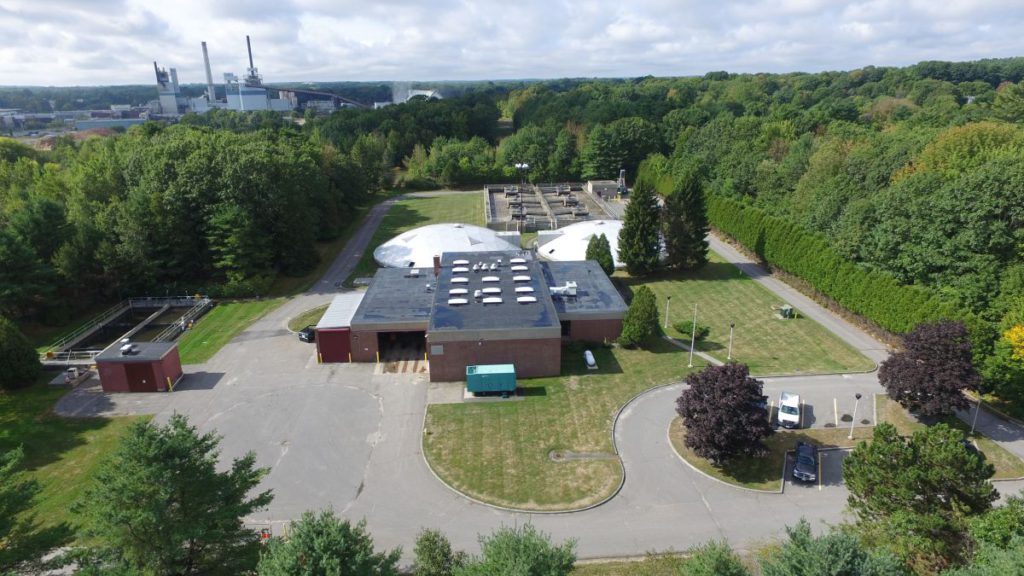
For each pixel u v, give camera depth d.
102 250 63.62
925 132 91.81
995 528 22.86
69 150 119.75
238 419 43.19
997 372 40.97
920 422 41.69
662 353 53.28
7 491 22.95
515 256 70.06
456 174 144.12
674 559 29.41
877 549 23.08
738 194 103.31
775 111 155.25
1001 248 50.03
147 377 47.12
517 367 48.78
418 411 44.00
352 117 183.12
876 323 55.97
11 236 55.69
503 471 37.06
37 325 60.34
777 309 64.12
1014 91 120.56
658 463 37.81
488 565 20.69
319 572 18.48
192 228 71.69
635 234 73.25
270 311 65.19
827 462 37.88
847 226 62.22
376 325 51.22
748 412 35.06
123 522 20.28
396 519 33.06
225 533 23.05
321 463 37.97
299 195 81.69
